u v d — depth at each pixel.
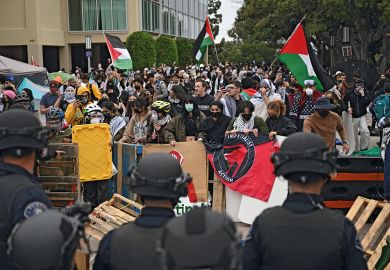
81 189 7.73
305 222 2.70
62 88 17.80
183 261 2.06
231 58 76.06
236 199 7.81
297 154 2.73
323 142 2.79
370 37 32.06
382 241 5.80
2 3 37.84
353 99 12.78
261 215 2.82
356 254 2.68
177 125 8.06
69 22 42.38
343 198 7.86
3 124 2.90
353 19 30.64
